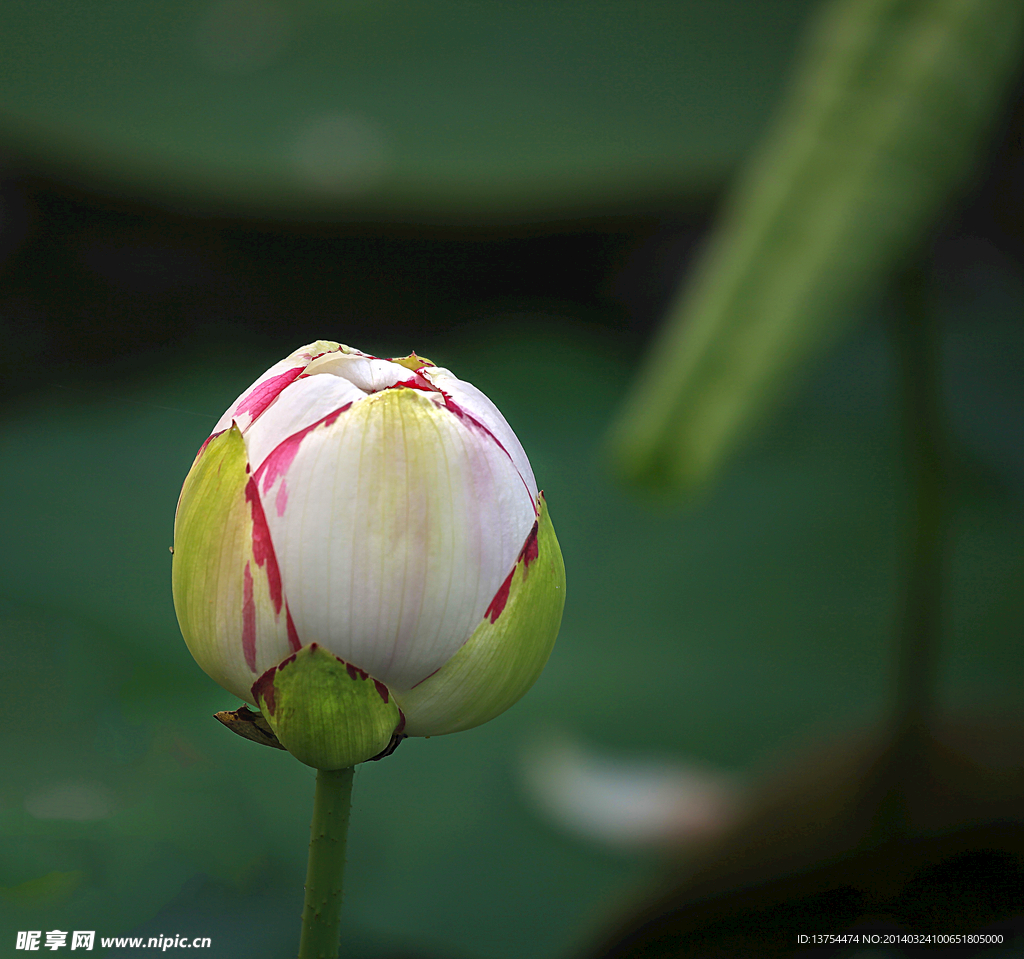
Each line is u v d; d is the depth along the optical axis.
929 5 0.85
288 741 0.82
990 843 1.10
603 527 1.68
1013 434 1.72
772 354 0.85
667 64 1.98
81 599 1.41
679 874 1.10
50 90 1.97
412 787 1.22
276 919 1.01
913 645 1.11
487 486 0.82
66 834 1.07
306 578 0.81
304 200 1.82
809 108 0.86
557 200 1.78
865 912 1.09
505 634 0.82
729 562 1.57
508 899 1.07
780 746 1.21
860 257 0.86
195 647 0.83
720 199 1.77
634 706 1.30
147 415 1.95
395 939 1.03
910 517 1.11
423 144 1.85
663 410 0.86
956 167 0.86
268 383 0.83
